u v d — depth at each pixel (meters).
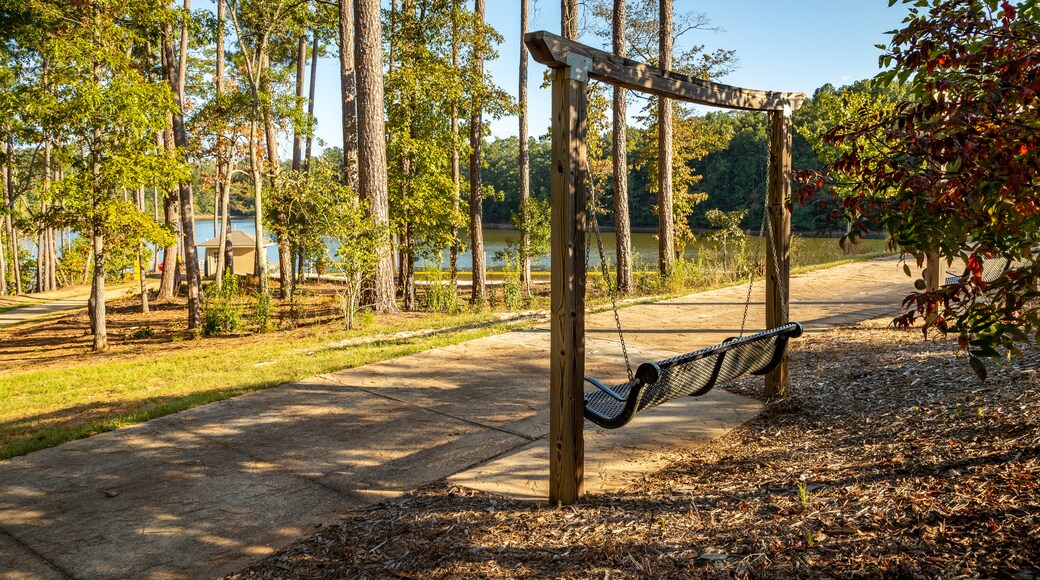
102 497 4.73
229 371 9.88
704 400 6.40
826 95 17.31
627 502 4.10
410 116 20.16
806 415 5.50
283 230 22.64
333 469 5.15
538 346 9.59
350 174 19.61
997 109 2.77
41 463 5.45
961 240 2.96
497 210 94.31
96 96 14.48
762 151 72.12
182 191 19.39
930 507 3.26
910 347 7.25
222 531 4.16
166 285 29.33
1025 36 2.88
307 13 27.98
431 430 6.00
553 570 3.27
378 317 16.08
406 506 4.39
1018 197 2.74
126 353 15.70
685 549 3.29
